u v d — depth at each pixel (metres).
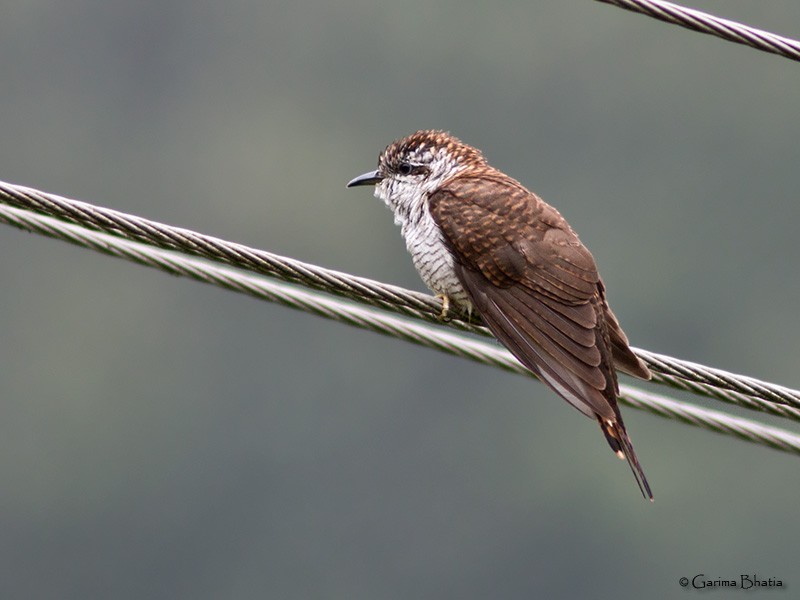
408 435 24.36
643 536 22.64
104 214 6.67
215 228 31.45
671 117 28.86
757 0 29.00
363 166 31.41
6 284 28.30
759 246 27.09
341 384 24.66
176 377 26.27
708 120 28.33
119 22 33.47
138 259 6.90
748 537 22.30
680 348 25.56
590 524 22.86
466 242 7.71
